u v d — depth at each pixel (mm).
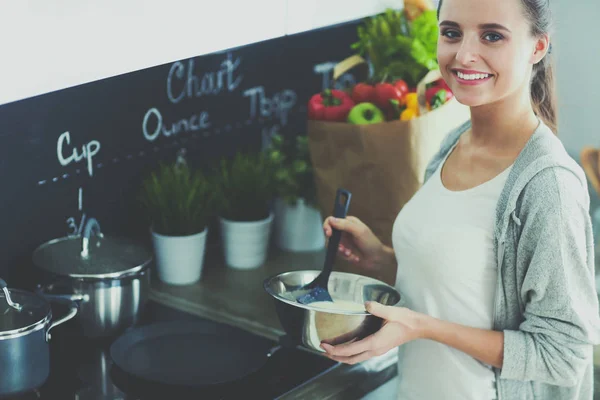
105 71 1123
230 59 2084
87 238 1607
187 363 1524
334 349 1261
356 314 1248
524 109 1233
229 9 1311
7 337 1265
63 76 1064
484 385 1287
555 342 1187
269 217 2061
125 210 1922
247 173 1999
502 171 1243
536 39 1196
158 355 1550
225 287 1934
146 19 1169
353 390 1549
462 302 1275
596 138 2557
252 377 1508
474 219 1247
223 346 1598
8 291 1343
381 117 1747
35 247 1717
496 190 1234
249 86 2166
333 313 1245
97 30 1100
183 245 1890
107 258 1595
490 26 1163
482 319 1270
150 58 1185
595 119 2549
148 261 1605
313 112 1797
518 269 1204
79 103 1733
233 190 2004
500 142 1256
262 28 1389
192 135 2047
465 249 1250
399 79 1824
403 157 1696
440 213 1290
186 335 1629
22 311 1336
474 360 1290
